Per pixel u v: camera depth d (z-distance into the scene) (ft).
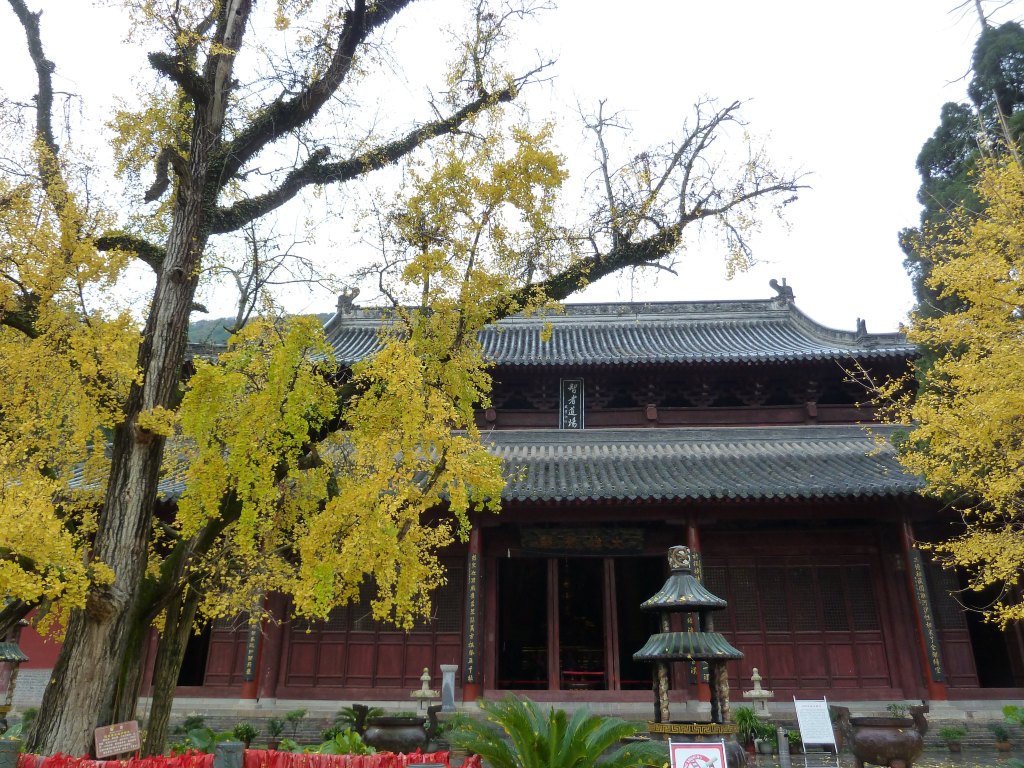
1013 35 63.57
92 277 32.48
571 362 85.05
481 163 35.73
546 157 34.27
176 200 34.99
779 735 56.90
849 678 72.38
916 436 42.39
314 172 40.50
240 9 38.47
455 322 34.78
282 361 31.27
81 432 30.89
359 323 108.47
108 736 28.48
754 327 109.29
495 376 88.07
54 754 26.37
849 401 88.94
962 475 42.65
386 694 72.79
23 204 32.35
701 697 69.36
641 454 82.94
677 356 84.84
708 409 88.43
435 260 33.60
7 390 32.22
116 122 36.35
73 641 29.04
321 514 29.76
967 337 39.93
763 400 88.38
